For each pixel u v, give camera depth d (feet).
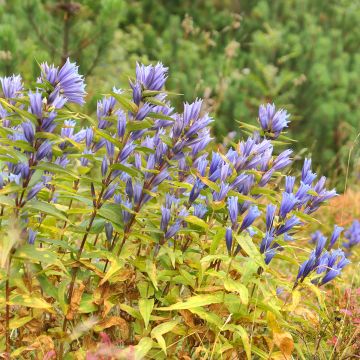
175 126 2.69
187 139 2.70
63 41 5.93
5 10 6.75
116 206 2.72
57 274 2.74
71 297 2.72
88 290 2.92
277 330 2.76
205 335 2.85
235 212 2.75
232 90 7.24
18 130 2.65
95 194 2.85
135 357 2.60
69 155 2.65
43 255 2.47
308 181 3.08
